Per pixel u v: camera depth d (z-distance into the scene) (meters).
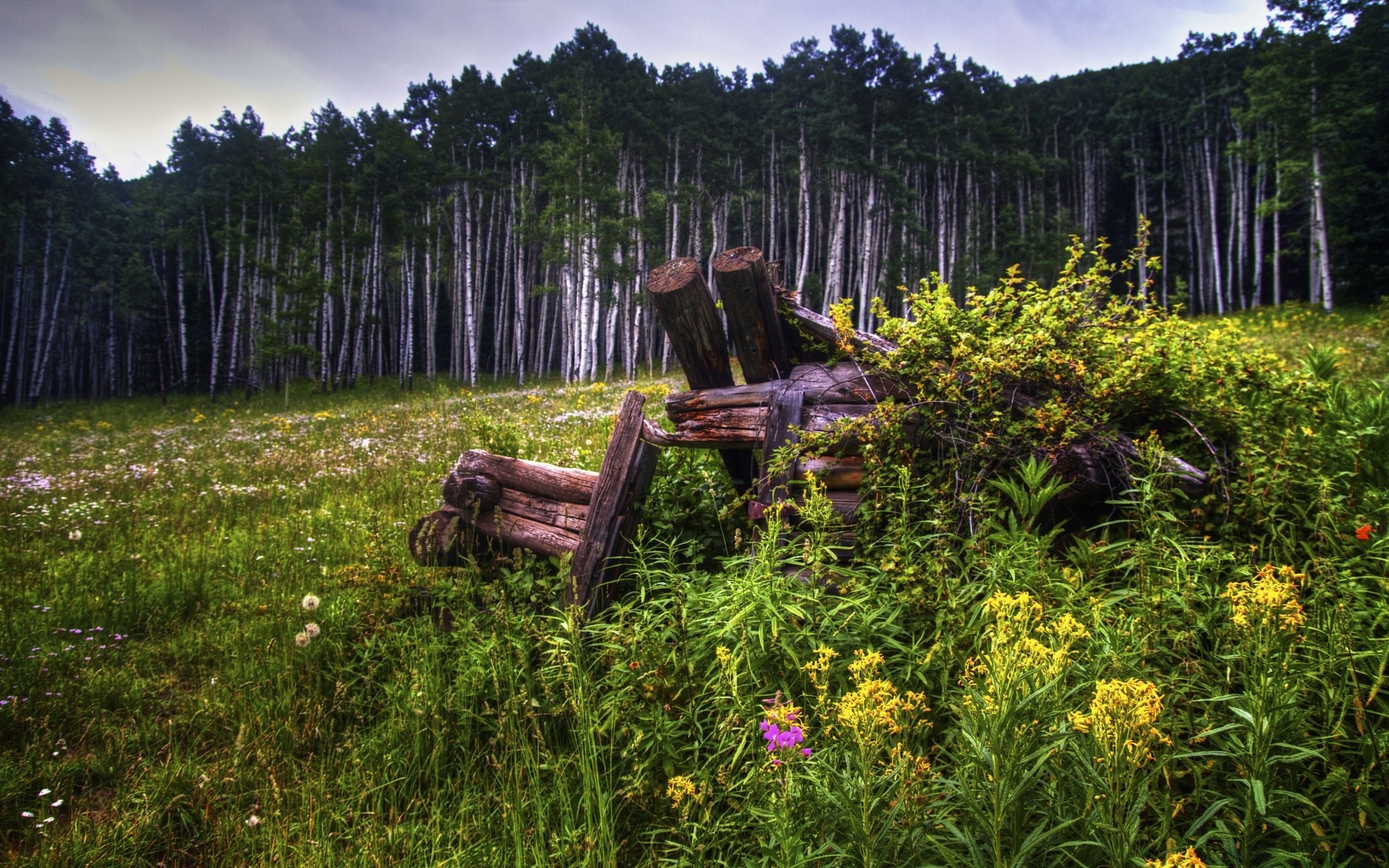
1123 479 3.32
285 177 47.97
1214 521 3.12
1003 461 3.39
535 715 2.97
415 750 2.97
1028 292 3.82
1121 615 2.36
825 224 62.53
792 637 2.57
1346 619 2.04
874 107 57.59
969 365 3.44
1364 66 35.09
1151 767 1.75
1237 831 1.71
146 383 55.78
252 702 3.52
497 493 4.09
